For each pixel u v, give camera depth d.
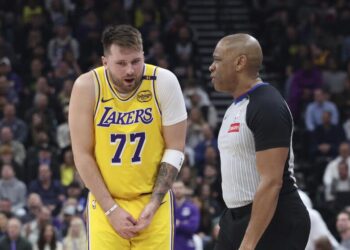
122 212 14.30
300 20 47.56
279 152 13.26
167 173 14.57
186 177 34.22
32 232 30.20
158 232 14.67
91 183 14.38
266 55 47.22
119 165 14.41
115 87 14.41
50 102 38.22
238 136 13.65
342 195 34.78
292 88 42.47
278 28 46.84
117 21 44.38
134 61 14.02
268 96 13.54
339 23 46.97
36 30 42.66
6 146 34.53
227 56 13.84
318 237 22.14
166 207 14.84
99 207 14.61
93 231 14.60
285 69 45.44
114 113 14.43
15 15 43.91
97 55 42.03
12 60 41.38
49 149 35.41
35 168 34.84
